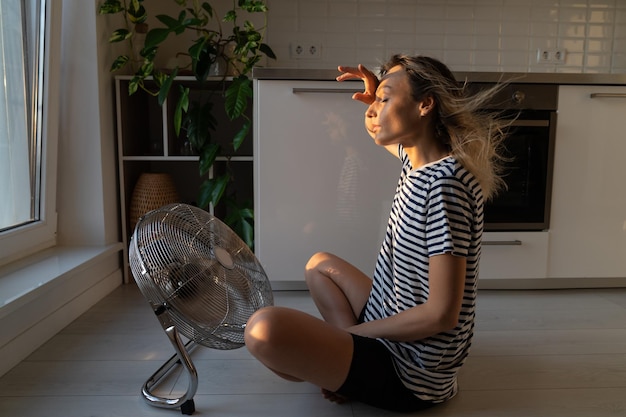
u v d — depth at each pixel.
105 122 2.08
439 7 2.52
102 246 2.06
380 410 1.20
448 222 0.96
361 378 1.08
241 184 2.60
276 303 1.96
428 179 1.00
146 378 1.34
